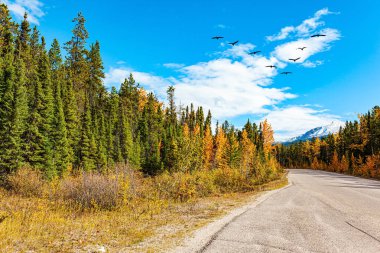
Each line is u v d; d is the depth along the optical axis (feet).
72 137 153.28
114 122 205.46
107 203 48.83
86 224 34.30
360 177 168.66
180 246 24.02
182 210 45.80
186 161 100.63
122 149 184.55
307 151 417.28
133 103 264.72
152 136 225.97
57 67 207.10
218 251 22.20
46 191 60.29
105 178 55.16
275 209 44.42
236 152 203.00
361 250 22.49
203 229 30.58
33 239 27.14
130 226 33.32
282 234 27.61
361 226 31.27
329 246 23.50
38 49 194.90
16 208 46.03
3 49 148.15
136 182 62.59
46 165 114.11
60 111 130.72
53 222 35.91
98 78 231.91
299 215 38.47
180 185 63.31
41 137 116.98
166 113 299.38
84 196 49.93
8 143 95.66
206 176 78.54
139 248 23.79
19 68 112.47
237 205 51.08
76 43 215.72
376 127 229.66
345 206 46.42
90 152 154.92
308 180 128.77
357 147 254.88
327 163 350.84
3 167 93.81
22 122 111.04
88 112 167.12
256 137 305.73
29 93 124.67
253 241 25.05
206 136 251.60
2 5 151.74
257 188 86.94
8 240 26.40
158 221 36.42
